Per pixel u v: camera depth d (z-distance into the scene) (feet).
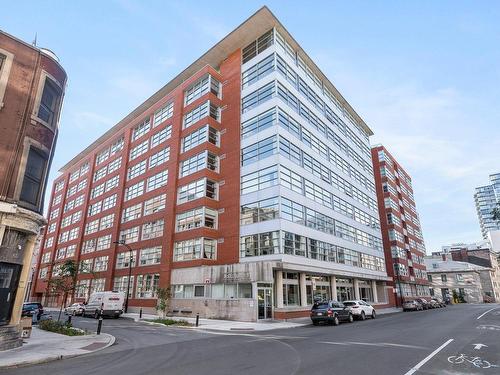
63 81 58.65
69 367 31.99
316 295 104.58
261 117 110.42
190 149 123.03
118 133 174.40
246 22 117.91
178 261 111.24
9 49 50.31
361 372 26.48
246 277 88.79
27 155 49.80
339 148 147.13
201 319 92.58
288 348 39.73
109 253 148.05
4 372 30.12
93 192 182.29
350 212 140.87
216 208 112.06
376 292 147.95
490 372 26.32
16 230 47.83
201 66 140.36
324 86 148.46
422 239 247.09
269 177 100.73
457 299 249.14
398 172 225.56
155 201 131.34
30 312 85.71
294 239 97.86
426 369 27.37
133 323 85.92
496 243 378.12
